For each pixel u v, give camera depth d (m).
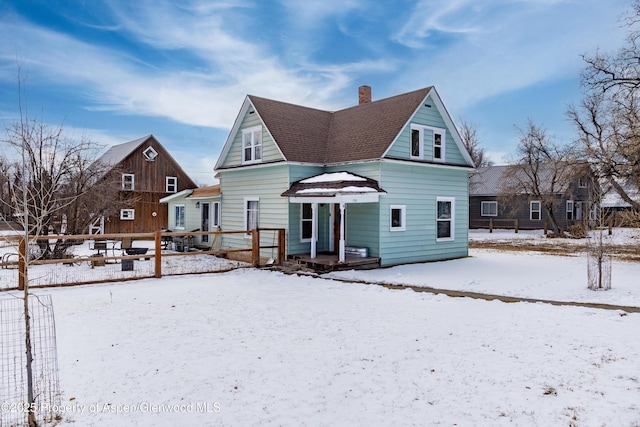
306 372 5.21
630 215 22.64
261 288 10.76
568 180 26.14
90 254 17.55
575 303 8.91
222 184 18.81
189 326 7.25
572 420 4.00
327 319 7.68
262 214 16.28
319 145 16.58
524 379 4.93
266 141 16.17
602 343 6.12
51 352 5.71
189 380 4.99
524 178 33.94
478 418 4.06
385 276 12.42
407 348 6.05
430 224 16.11
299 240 15.15
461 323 7.35
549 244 24.09
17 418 4.09
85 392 4.67
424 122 15.95
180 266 15.15
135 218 29.89
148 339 6.52
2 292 10.17
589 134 22.05
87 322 7.49
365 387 4.77
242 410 4.26
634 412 4.11
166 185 31.45
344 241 14.16
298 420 4.05
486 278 12.17
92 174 16.58
